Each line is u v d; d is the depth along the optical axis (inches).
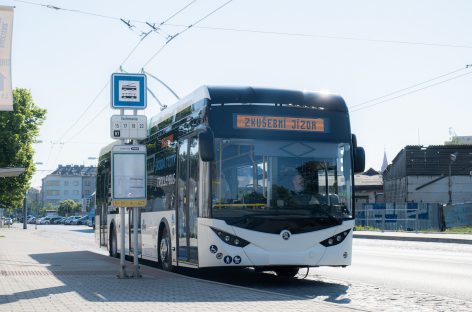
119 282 505.4
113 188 538.3
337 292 490.6
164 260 622.5
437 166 2566.4
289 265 509.4
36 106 2089.1
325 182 524.1
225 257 497.4
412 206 1898.4
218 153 508.4
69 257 858.1
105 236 925.2
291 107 530.0
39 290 448.1
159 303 381.4
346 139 540.1
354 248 1043.9
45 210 7342.5
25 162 2032.5
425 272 642.8
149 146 711.7
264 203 506.9
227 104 519.8
